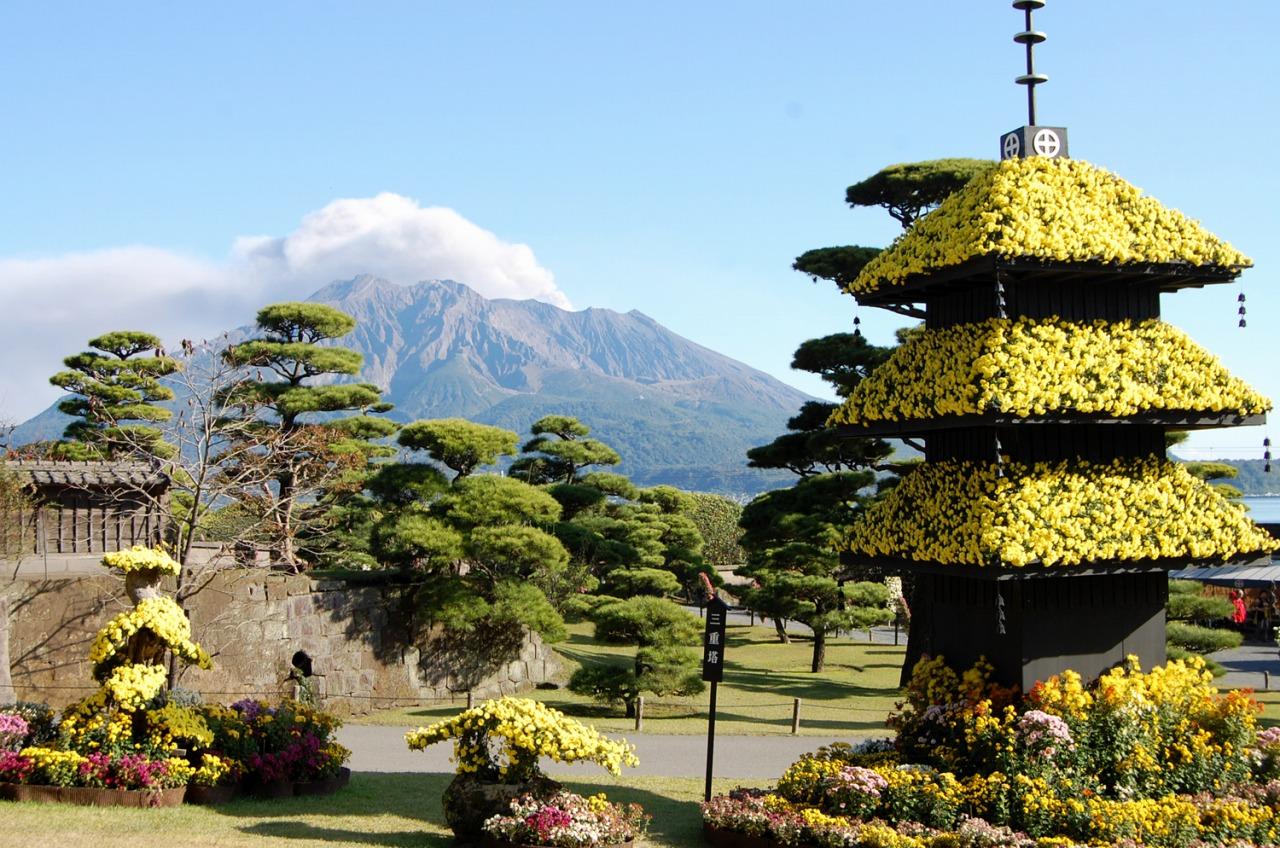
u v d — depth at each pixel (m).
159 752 18.78
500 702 17.02
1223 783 17.70
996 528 17.08
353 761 26.27
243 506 36.12
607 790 21.23
